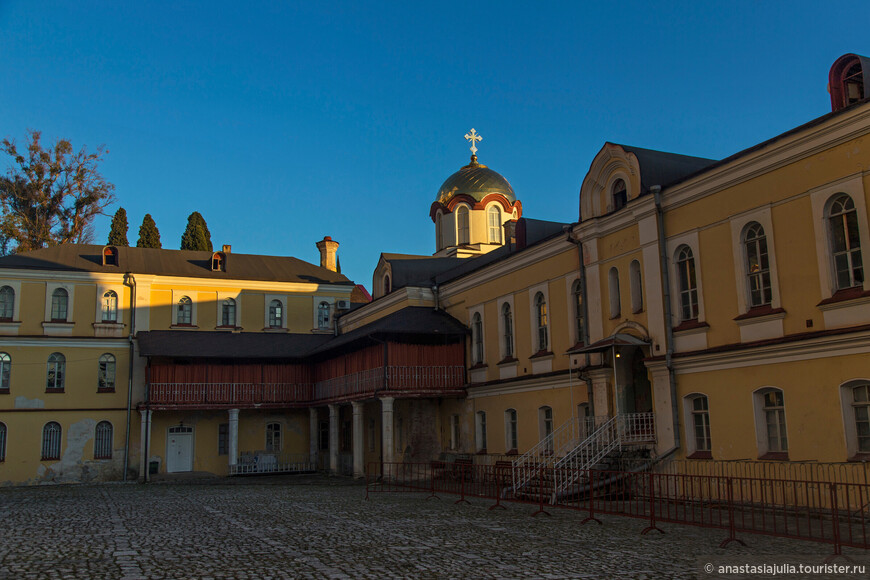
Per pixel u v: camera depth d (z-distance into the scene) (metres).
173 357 42.22
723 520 17.36
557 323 28.72
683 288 22.98
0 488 38.31
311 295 49.84
